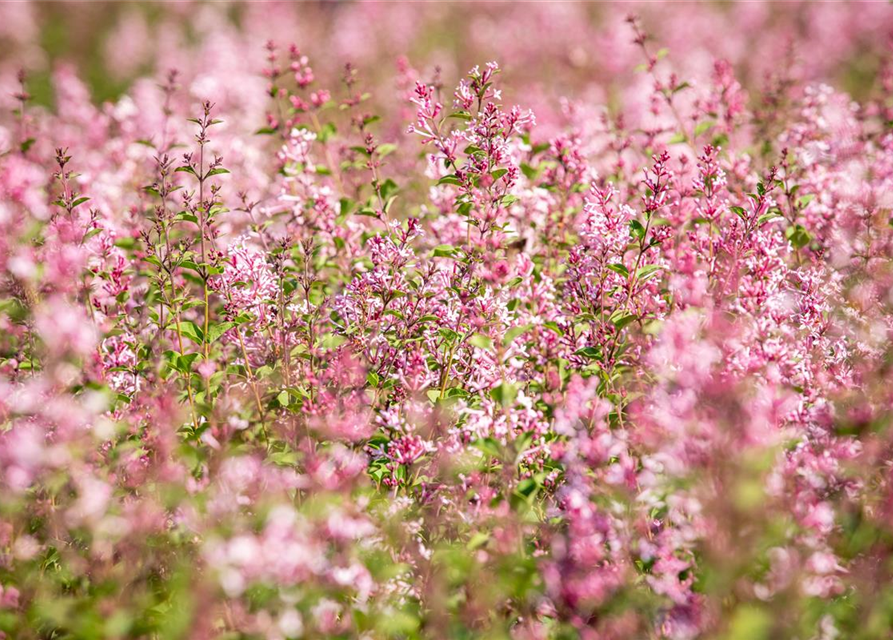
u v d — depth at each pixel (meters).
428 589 4.72
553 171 7.68
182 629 4.25
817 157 8.16
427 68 16.70
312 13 25.00
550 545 4.95
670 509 4.66
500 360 5.48
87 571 4.98
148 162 9.84
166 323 6.23
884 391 5.28
